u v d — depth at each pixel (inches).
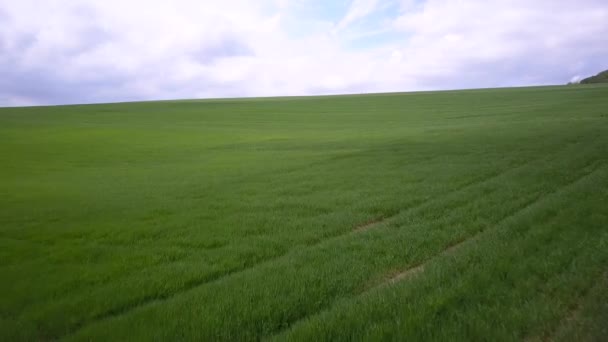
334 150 1166.3
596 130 997.2
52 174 1030.4
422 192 532.1
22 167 1161.4
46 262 340.8
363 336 189.2
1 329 223.5
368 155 954.7
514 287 225.3
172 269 308.3
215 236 396.2
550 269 242.2
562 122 1307.8
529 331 181.9
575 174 537.6
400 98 3757.4
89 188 782.5
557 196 421.1
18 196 705.0
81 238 413.7
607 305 196.4
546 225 327.3
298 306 230.1
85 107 3730.3
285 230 404.5
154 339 200.8
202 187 707.4
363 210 464.4
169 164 1139.9
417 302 216.2
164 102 4232.3
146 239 397.7
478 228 356.8
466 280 236.7
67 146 1608.0
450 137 1150.3
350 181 655.8
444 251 310.0
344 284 256.7
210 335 203.2
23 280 297.4
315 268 286.5
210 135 1892.2
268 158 1101.7
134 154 1376.7
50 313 241.1
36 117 2930.6
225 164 1043.9
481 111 2367.1
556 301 204.2
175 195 645.3
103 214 523.5
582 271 235.0
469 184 562.3
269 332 207.0
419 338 181.8
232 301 237.9
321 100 3939.5
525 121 1546.5
